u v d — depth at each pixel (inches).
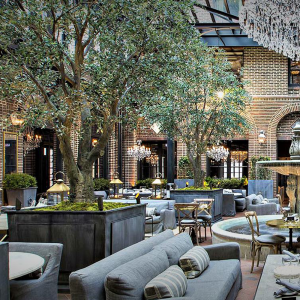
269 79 701.9
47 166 648.4
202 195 476.1
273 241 248.4
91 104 234.8
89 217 211.6
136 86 242.2
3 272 105.3
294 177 296.0
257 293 145.5
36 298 162.7
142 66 230.5
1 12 217.6
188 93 485.1
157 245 182.2
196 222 347.9
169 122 490.9
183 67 260.8
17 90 230.2
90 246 210.8
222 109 488.4
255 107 705.0
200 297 149.3
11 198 463.2
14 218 219.6
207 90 495.8
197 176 507.2
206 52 500.7
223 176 768.3
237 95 498.0
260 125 704.4
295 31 457.1
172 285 139.9
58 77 266.4
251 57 705.0
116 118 239.1
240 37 676.1
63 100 239.3
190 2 239.9
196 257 182.5
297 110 695.7
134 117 257.0
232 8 553.9
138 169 773.9
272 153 701.9
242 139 714.8
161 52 237.1
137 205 249.9
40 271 169.2
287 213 282.7
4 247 105.8
